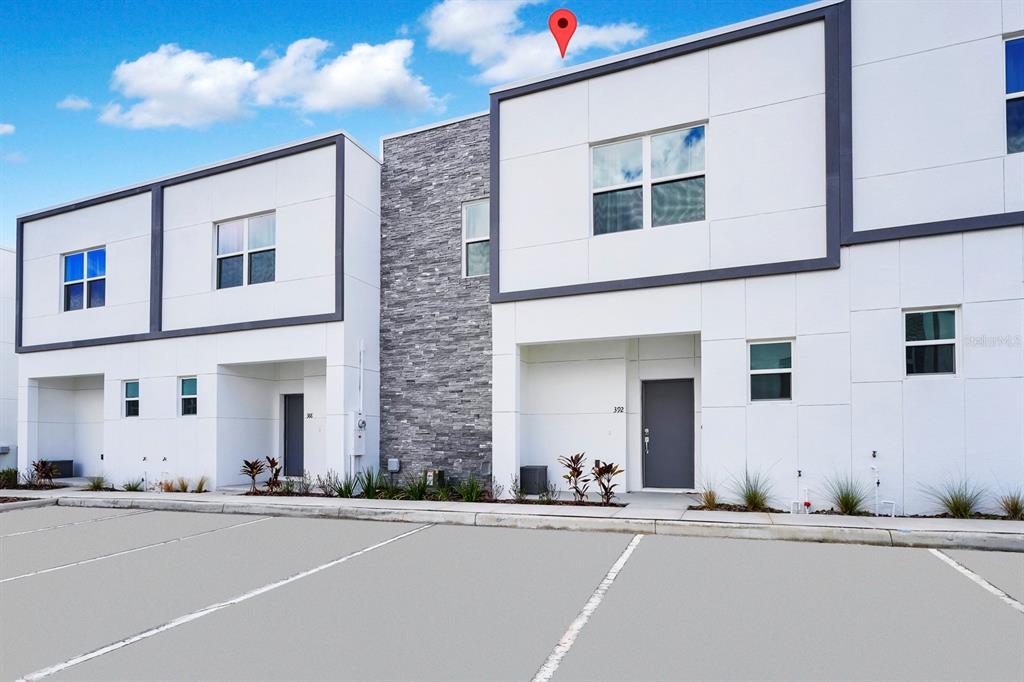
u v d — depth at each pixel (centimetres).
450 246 1427
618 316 1144
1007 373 887
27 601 600
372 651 460
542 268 1217
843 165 988
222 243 1553
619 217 1178
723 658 441
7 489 1602
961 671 417
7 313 2077
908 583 625
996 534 766
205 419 1491
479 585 636
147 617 547
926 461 921
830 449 975
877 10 987
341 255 1377
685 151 1127
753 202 1056
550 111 1233
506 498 1205
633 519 916
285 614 549
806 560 725
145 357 1602
